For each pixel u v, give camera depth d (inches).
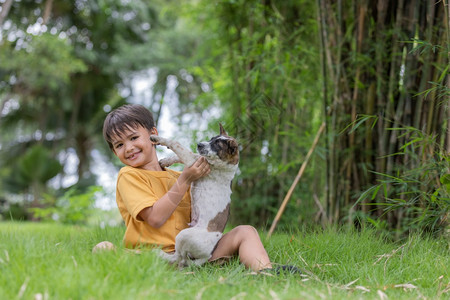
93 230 165.0
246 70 202.5
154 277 80.0
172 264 98.1
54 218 305.7
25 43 464.1
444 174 114.5
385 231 144.5
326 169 164.1
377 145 155.7
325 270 103.5
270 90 199.6
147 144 109.7
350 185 159.0
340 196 160.2
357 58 153.1
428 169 119.7
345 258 113.5
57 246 108.1
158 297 71.9
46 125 691.4
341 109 159.8
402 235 143.7
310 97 193.9
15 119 676.1
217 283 82.3
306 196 204.1
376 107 154.6
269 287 84.0
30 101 658.8
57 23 561.9
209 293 78.4
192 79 560.7
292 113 203.5
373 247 124.2
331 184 161.3
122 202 109.3
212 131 201.6
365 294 87.4
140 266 83.7
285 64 182.1
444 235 128.0
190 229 97.7
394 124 146.8
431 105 139.2
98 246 101.9
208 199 100.7
